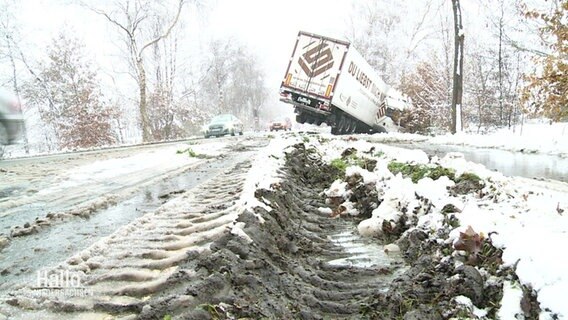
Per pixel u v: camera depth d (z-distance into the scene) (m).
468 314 3.24
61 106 31.08
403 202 5.87
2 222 5.91
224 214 5.26
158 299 3.20
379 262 4.80
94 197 7.45
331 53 24.20
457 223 4.51
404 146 18.86
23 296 3.38
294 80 24.78
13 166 12.50
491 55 26.02
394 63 46.53
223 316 3.01
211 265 3.67
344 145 12.59
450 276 3.77
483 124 26.47
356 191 7.11
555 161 12.88
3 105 12.70
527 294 3.15
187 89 50.00
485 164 12.52
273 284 3.77
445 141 20.80
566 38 13.70
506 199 5.27
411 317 3.29
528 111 14.42
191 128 40.34
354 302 3.78
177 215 5.59
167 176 9.80
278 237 4.82
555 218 4.33
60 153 18.33
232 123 31.80
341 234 5.88
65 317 3.10
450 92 29.05
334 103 24.42
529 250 3.39
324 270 4.54
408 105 31.30
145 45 32.69
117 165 11.80
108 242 4.60
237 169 9.79
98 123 30.23
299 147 11.27
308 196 7.61
